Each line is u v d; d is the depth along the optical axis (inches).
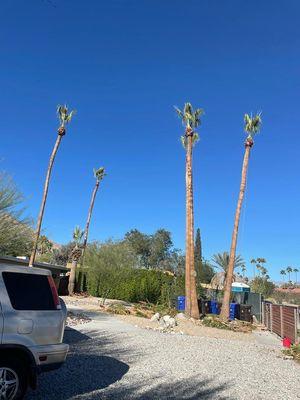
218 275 1836.9
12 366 243.1
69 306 1037.8
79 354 431.5
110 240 1519.4
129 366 396.2
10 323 244.5
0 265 255.9
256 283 2436.0
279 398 328.2
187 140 1167.6
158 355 468.1
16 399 243.3
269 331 1007.0
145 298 1471.5
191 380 360.5
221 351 546.6
